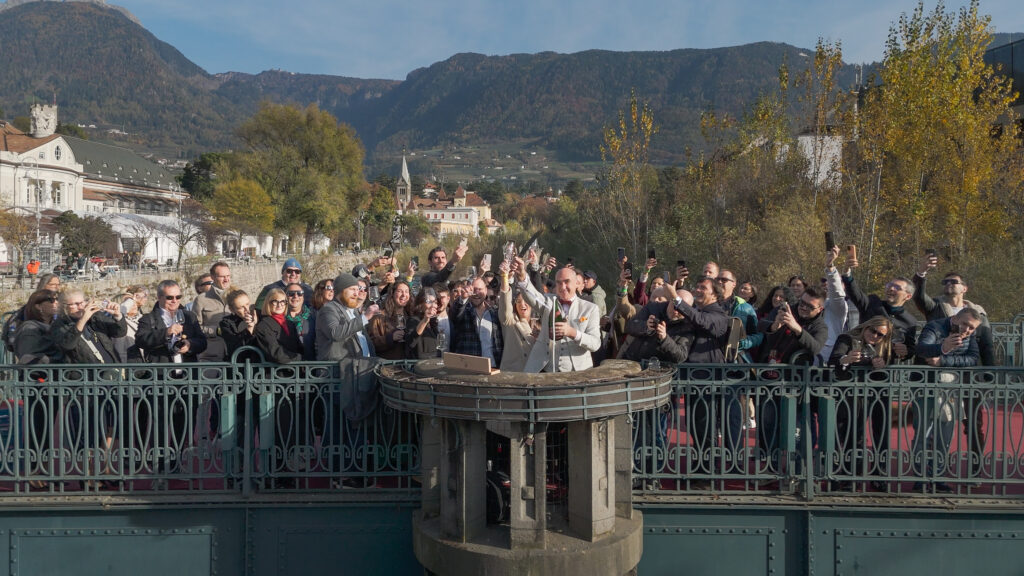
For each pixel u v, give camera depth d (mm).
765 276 21125
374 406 5473
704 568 5562
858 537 5500
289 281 7391
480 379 4543
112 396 5828
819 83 22016
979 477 5520
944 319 5762
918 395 5512
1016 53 23031
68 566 5465
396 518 5613
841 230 20234
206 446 5660
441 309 6254
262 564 5551
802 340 5465
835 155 22078
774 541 5543
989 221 19031
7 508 5348
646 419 5703
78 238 46750
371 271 8336
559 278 5363
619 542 4707
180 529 5535
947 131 19469
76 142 102500
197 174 103500
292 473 5527
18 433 5418
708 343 5816
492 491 5012
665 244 24609
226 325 5965
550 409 4383
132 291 7301
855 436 5562
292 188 61656
